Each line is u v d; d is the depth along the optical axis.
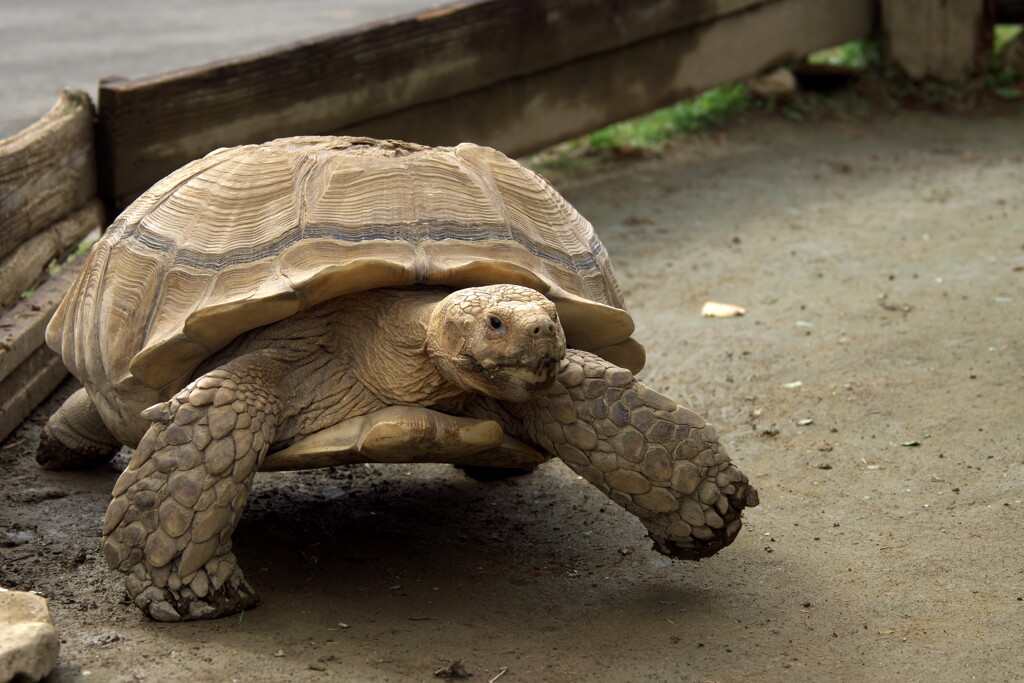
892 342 4.32
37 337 3.71
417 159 2.75
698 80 7.85
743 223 6.29
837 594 2.58
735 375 4.11
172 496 2.27
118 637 2.26
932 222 6.12
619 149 7.78
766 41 8.33
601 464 2.47
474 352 2.24
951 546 2.79
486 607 2.52
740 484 2.48
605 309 2.61
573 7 6.75
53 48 8.70
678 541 2.57
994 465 3.24
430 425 2.38
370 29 5.67
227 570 2.38
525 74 6.59
